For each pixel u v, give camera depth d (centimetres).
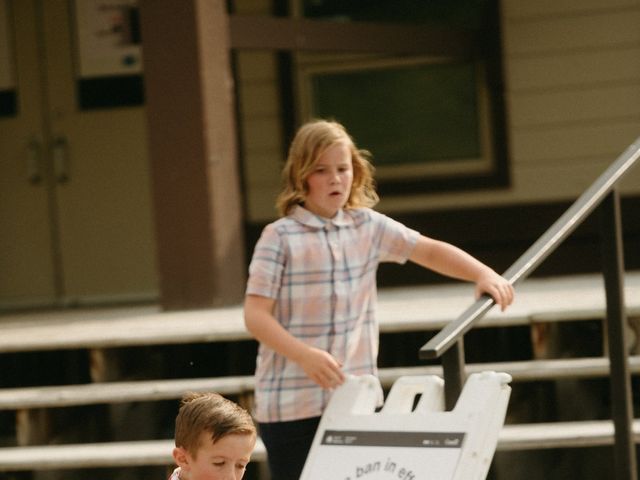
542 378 1155
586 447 1085
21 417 1204
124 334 1268
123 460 1121
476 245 1914
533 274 1888
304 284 859
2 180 1942
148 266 1916
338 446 812
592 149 1888
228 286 1541
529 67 1894
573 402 1163
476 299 858
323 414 838
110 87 1914
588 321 1223
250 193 1909
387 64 1916
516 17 1892
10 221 1942
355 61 1916
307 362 827
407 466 775
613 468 1082
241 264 1573
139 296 1917
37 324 1527
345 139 862
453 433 770
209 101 1524
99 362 1268
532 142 1898
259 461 1107
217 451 663
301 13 1908
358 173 896
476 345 1235
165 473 1130
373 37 1777
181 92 1520
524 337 1230
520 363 1198
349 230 881
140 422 1208
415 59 1914
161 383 1230
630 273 1819
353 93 1923
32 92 1930
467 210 1912
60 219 1930
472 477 754
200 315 1445
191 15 1512
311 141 856
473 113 1914
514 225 1903
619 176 977
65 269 1933
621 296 983
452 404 817
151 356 1273
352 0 1916
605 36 1878
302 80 1912
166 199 1531
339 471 801
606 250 984
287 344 834
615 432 988
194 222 1525
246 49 1612
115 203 1919
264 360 880
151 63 1527
